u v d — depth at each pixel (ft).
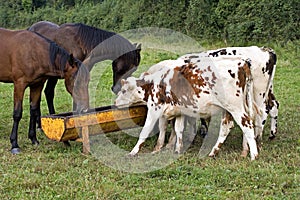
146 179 18.80
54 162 21.08
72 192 17.15
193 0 71.67
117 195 16.92
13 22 110.83
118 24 85.76
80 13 96.53
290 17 59.98
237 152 22.45
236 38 64.34
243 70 20.90
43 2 114.73
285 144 23.56
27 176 19.03
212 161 20.88
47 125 22.98
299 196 16.40
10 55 23.44
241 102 21.06
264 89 22.66
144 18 79.41
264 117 22.75
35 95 24.76
